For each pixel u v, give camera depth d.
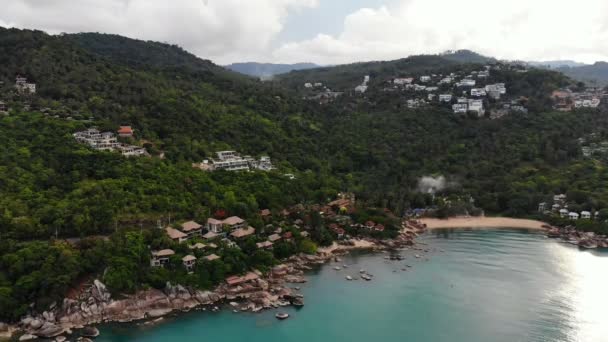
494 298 152.38
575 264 184.88
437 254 198.25
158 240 152.50
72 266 134.50
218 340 123.38
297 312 141.25
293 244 184.12
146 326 129.00
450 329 132.00
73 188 167.00
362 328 132.12
